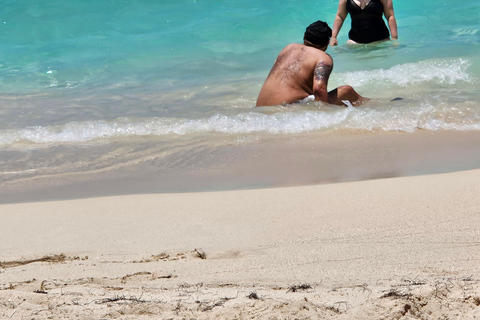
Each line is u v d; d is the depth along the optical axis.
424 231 7.04
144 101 16.95
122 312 5.04
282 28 27.16
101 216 8.45
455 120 13.62
